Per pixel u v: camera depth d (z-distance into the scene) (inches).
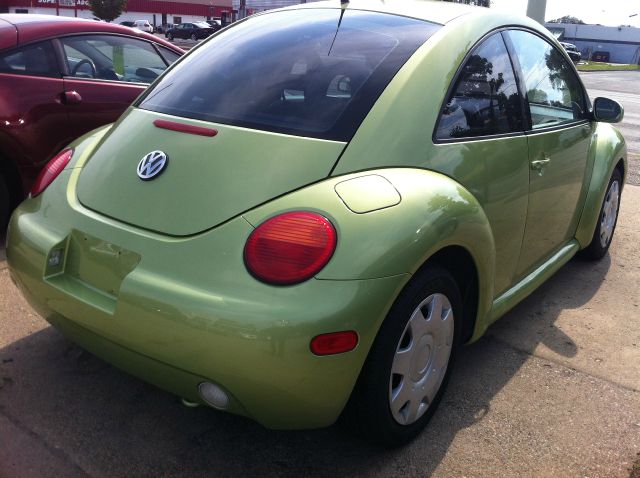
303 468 90.4
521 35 125.6
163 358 77.5
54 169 102.7
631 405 109.9
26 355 114.4
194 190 84.0
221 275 75.5
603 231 176.4
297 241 74.6
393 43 101.1
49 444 92.1
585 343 132.0
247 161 84.8
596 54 2869.1
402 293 82.0
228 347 72.6
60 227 91.6
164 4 2488.9
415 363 89.7
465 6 120.5
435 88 95.7
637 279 170.6
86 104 178.7
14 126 161.3
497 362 122.3
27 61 168.2
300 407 76.1
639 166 323.6
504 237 110.1
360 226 76.6
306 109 92.0
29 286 93.2
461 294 104.0
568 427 102.7
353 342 74.1
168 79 113.1
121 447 92.6
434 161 91.8
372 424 85.9
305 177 81.5
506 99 114.0
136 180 89.5
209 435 96.5
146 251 81.1
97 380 108.4
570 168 137.3
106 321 82.0
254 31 117.0
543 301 152.9
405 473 90.2
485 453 95.3
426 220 82.3
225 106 97.1
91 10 1915.6
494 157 104.2
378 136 87.3
